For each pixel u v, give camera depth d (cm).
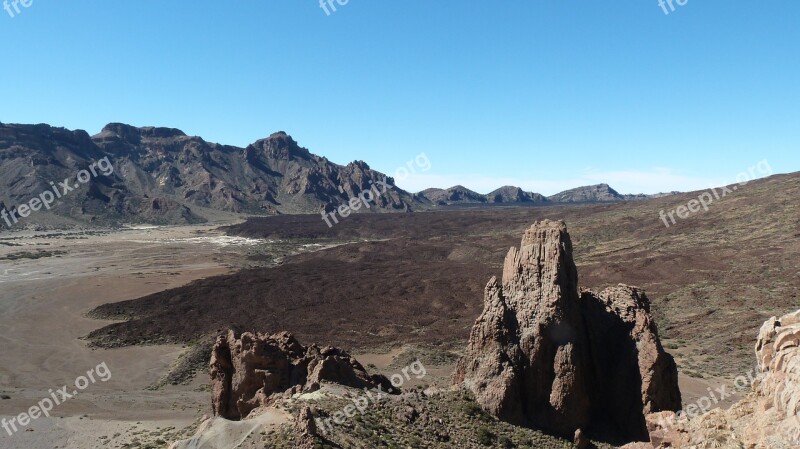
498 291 3656
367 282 14975
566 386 3366
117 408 6134
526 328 3528
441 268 16775
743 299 9044
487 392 3422
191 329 10238
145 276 16425
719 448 1948
